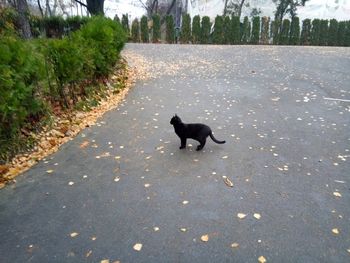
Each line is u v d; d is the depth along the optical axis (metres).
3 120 4.72
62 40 6.55
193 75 10.98
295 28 23.94
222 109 7.48
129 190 4.22
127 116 6.99
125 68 11.10
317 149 5.44
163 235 3.39
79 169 4.76
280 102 8.10
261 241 3.30
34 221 3.63
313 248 3.21
